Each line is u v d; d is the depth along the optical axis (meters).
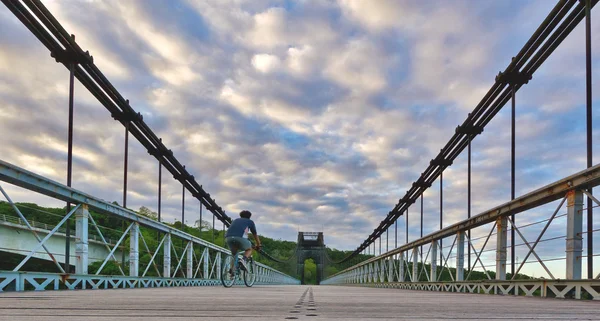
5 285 3.72
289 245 77.88
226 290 5.46
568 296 3.67
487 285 5.40
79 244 5.02
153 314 1.50
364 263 21.30
